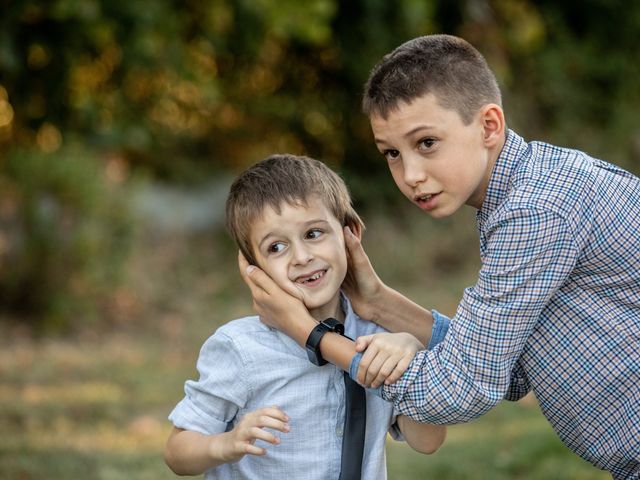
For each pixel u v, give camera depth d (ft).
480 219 8.36
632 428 7.78
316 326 8.13
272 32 31.48
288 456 8.36
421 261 30.86
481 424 17.29
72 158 26.22
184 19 31.09
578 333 7.89
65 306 25.17
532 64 36.04
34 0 26.91
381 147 8.17
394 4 33.37
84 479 14.16
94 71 30.17
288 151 36.94
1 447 15.43
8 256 25.13
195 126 35.37
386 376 7.84
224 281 29.96
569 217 7.57
